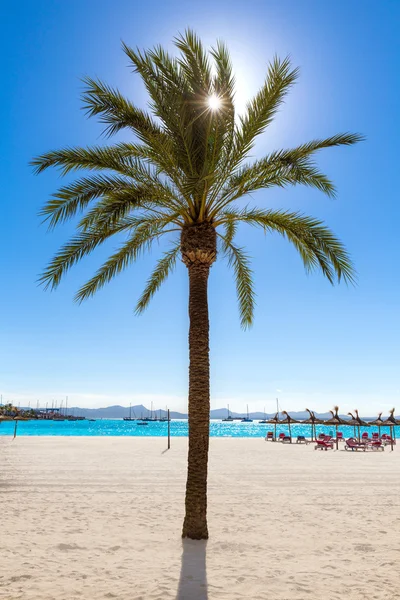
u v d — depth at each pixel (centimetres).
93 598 506
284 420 4203
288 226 888
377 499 1168
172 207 841
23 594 512
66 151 800
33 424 12200
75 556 665
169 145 780
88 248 848
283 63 781
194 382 799
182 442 3753
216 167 825
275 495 1219
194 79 786
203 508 784
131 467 1828
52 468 1770
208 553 691
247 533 817
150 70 780
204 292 823
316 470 1791
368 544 748
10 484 1359
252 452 2747
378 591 538
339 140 830
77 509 1009
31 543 729
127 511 993
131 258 1004
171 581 566
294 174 822
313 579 579
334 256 870
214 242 841
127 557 666
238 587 548
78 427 10475
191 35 780
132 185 827
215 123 779
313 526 873
